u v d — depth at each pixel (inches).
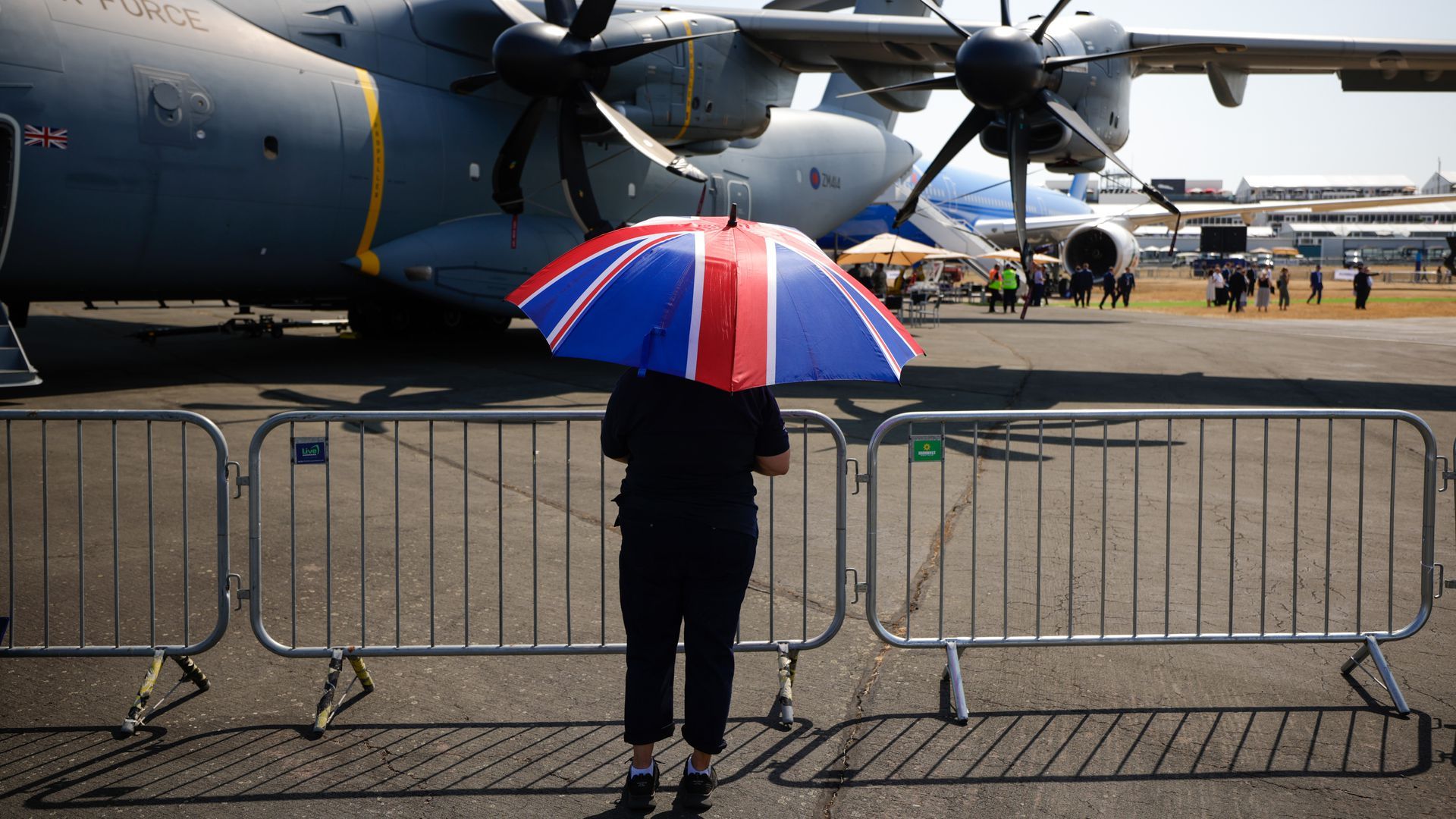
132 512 246.5
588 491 279.0
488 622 179.5
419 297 550.9
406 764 131.2
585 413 159.2
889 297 1080.2
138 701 141.3
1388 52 510.9
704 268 112.7
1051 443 370.0
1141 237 5226.4
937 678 160.7
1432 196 1225.4
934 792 125.4
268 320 697.0
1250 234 5364.2
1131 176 469.7
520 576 205.9
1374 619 187.3
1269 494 290.8
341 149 490.3
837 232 1210.0
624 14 536.4
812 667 164.4
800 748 136.9
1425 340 832.9
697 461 116.7
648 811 120.4
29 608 180.4
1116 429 402.3
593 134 557.0
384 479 287.4
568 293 116.4
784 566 215.3
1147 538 240.7
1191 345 765.9
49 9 398.0
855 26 556.1
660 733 120.2
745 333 107.9
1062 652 171.3
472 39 556.7
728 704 121.0
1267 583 207.8
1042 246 1721.2
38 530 228.8
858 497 279.4
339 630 175.0
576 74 493.0
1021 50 466.3
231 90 447.8
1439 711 149.9
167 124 426.3
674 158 490.6
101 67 408.2
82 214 411.8
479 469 304.2
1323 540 242.2
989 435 384.2
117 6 420.5
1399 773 131.3
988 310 1344.7
